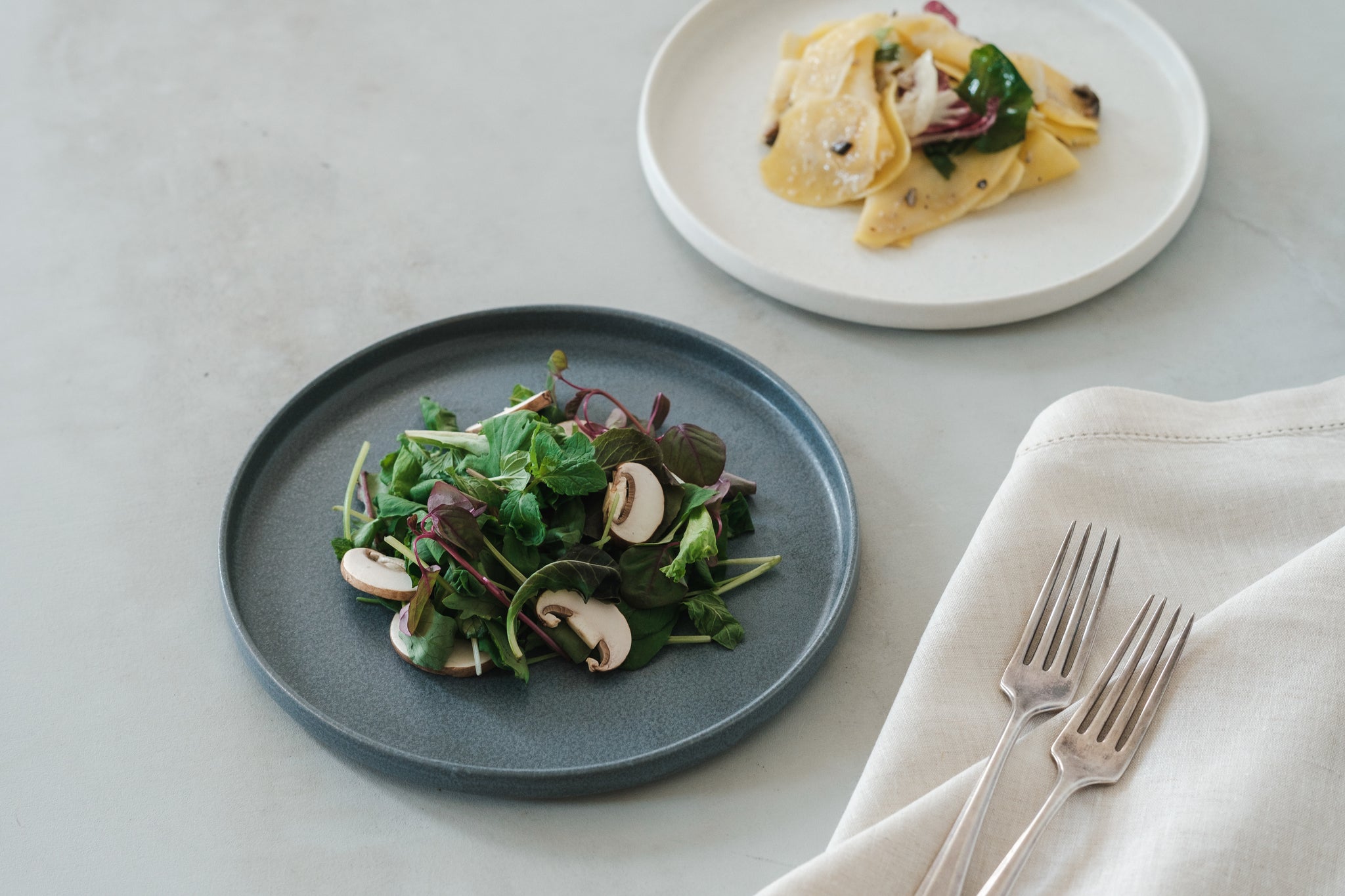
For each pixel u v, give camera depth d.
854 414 1.08
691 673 0.94
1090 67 1.28
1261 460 0.96
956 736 0.89
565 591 0.93
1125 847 0.84
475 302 1.16
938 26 1.23
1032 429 0.99
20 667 0.97
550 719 0.93
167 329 1.15
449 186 1.25
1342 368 1.10
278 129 1.30
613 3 1.44
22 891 0.90
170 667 0.97
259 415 1.10
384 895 0.89
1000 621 0.92
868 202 1.17
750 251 1.16
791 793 0.92
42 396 1.11
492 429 0.97
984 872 0.85
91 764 0.94
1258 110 1.28
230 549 0.99
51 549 1.03
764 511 1.01
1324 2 1.39
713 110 1.25
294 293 1.17
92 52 1.39
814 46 1.23
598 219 1.22
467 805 0.92
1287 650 0.87
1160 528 0.95
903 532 1.02
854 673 0.96
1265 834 0.83
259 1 1.46
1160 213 1.17
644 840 0.90
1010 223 1.17
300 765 0.93
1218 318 1.13
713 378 1.08
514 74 1.34
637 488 0.95
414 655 0.93
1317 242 1.18
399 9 1.44
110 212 1.23
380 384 1.08
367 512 1.00
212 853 0.91
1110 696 0.88
